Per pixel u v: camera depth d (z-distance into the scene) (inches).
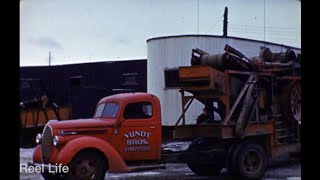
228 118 406.0
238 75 427.8
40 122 775.1
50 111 789.9
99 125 360.8
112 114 374.3
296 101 446.0
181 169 505.0
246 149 408.5
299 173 440.1
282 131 449.1
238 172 404.8
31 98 998.4
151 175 455.2
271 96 445.4
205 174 450.3
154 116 382.9
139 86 975.6
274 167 485.1
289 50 469.7
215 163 429.1
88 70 1049.5
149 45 790.5
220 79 411.2
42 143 360.5
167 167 521.3
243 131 406.9
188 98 437.1
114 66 1016.2
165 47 764.0
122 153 367.9
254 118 426.0
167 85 754.2
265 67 438.3
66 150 338.0
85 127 355.6
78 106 1034.1
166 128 697.0
